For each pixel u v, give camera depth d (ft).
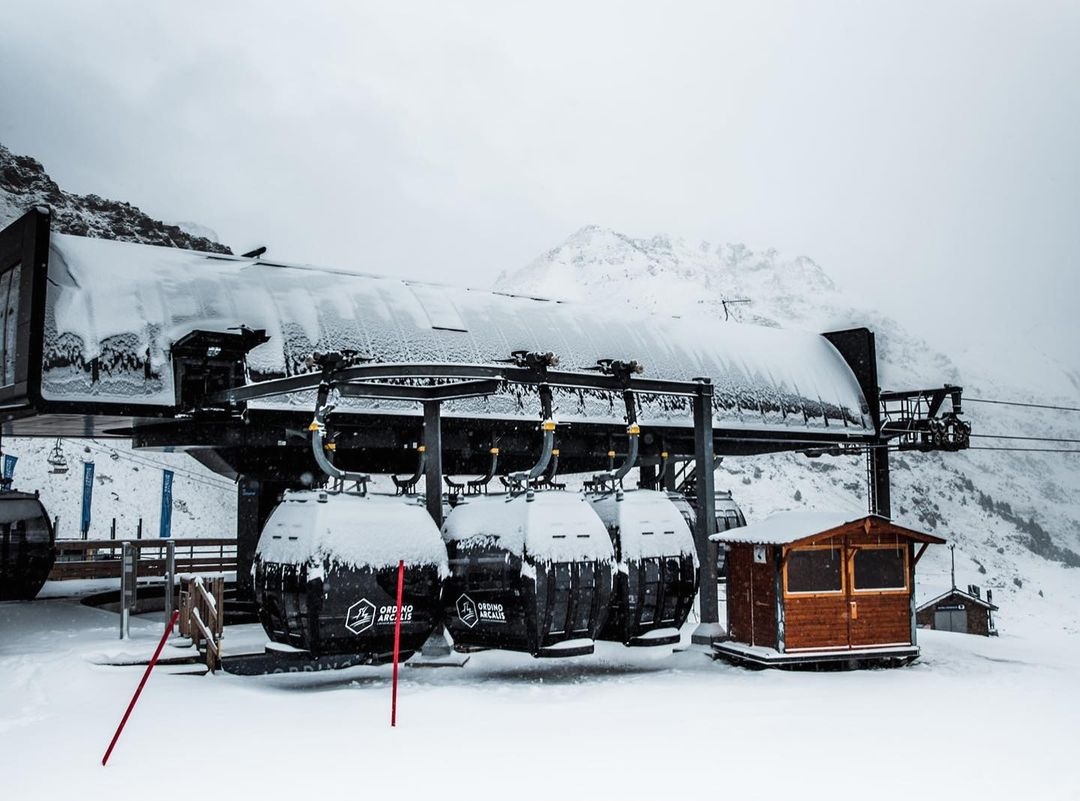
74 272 65.26
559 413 80.33
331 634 47.47
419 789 28.78
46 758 31.86
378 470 81.71
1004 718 41.14
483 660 55.93
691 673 52.90
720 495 128.16
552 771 31.19
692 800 28.07
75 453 227.40
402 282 83.87
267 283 74.23
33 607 73.36
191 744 34.09
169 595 53.72
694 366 92.68
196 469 249.55
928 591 188.44
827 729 38.50
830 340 109.70
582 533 51.90
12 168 446.60
